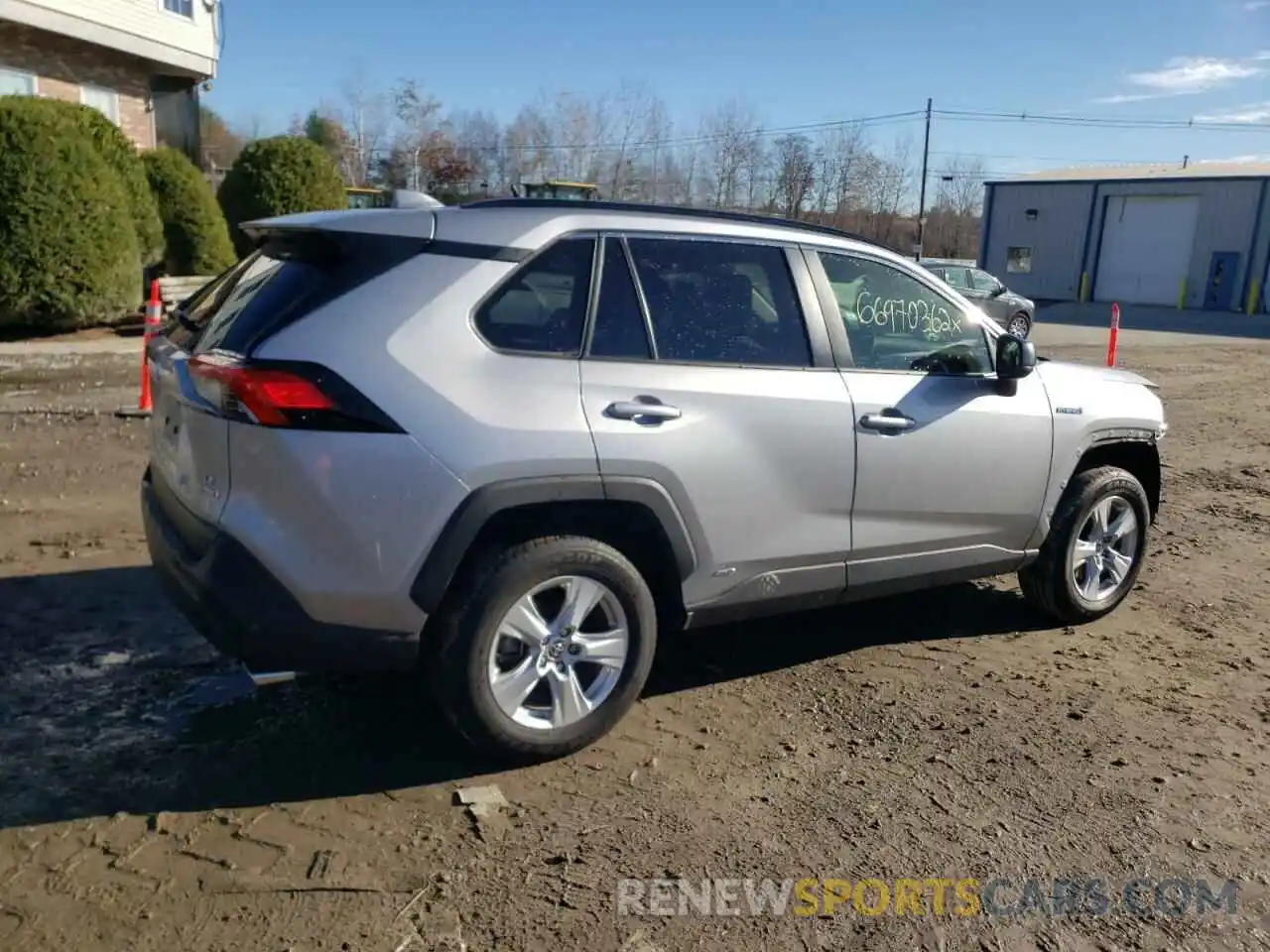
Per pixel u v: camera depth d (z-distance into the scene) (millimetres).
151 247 15859
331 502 3256
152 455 4117
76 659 4445
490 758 3734
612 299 3777
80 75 18797
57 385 10586
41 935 2768
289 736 3881
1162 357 20469
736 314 4055
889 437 4328
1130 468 5703
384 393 3309
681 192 50906
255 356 3281
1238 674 4809
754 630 5164
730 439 3893
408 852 3213
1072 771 3865
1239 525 7484
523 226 3680
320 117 54625
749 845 3330
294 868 3107
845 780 3748
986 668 4785
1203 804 3664
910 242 52344
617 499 3668
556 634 3682
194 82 21891
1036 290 44906
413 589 3389
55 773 3564
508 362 3525
